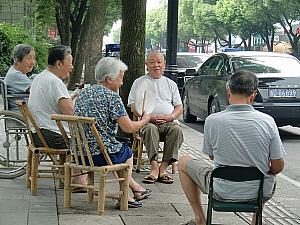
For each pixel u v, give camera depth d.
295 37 46.03
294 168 8.25
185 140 10.18
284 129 11.94
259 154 4.41
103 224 5.10
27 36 17.53
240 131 4.42
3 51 15.09
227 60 10.91
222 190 4.44
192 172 4.83
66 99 5.93
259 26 51.81
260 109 9.88
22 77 6.81
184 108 13.03
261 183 4.38
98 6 19.92
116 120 5.36
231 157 4.42
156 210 5.59
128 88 7.59
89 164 5.33
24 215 5.25
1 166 6.72
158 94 6.88
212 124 4.52
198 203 5.02
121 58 7.67
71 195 5.79
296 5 43.59
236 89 4.50
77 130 5.25
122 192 5.51
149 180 6.60
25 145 7.18
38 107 5.97
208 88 11.27
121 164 5.41
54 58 6.05
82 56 22.39
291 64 10.66
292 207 6.05
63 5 25.00
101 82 5.50
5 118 6.52
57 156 6.57
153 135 6.62
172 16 11.73
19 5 25.19
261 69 10.52
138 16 7.62
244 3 48.72
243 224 5.30
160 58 6.94
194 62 17.53
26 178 6.38
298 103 10.02
